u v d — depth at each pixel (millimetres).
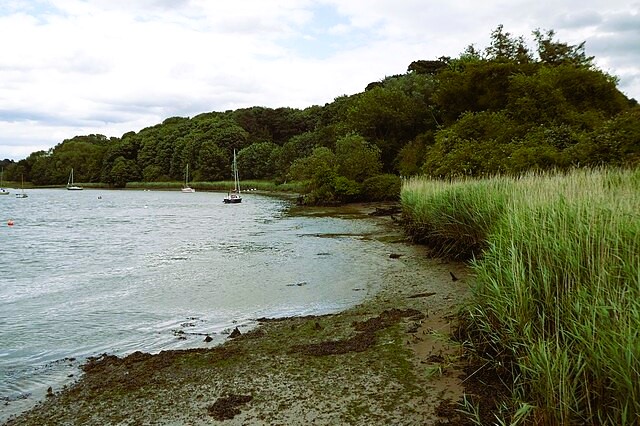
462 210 13031
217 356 6969
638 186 9031
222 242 20453
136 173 120938
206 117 144375
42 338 8078
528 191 9852
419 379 5715
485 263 7047
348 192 43438
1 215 40781
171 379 6207
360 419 4895
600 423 3861
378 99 55406
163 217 37281
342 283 11734
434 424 4691
